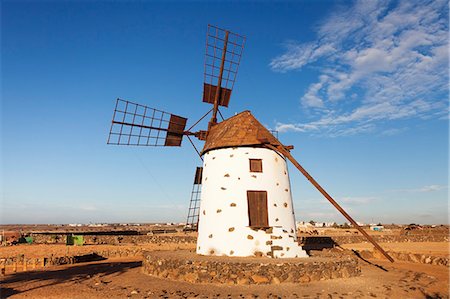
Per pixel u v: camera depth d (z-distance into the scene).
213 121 23.05
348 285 13.36
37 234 48.25
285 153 17.91
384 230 58.28
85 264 24.06
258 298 11.39
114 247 35.78
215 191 17.98
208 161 19.19
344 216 17.02
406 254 24.45
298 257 16.61
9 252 31.84
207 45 23.03
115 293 12.60
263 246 16.50
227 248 16.59
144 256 17.67
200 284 13.58
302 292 12.15
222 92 23.77
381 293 12.35
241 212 17.05
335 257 16.55
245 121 19.28
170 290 12.69
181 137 23.55
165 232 55.16
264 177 17.81
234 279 13.53
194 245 37.94
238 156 18.06
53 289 13.73
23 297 12.48
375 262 23.17
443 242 42.38
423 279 15.17
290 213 18.05
